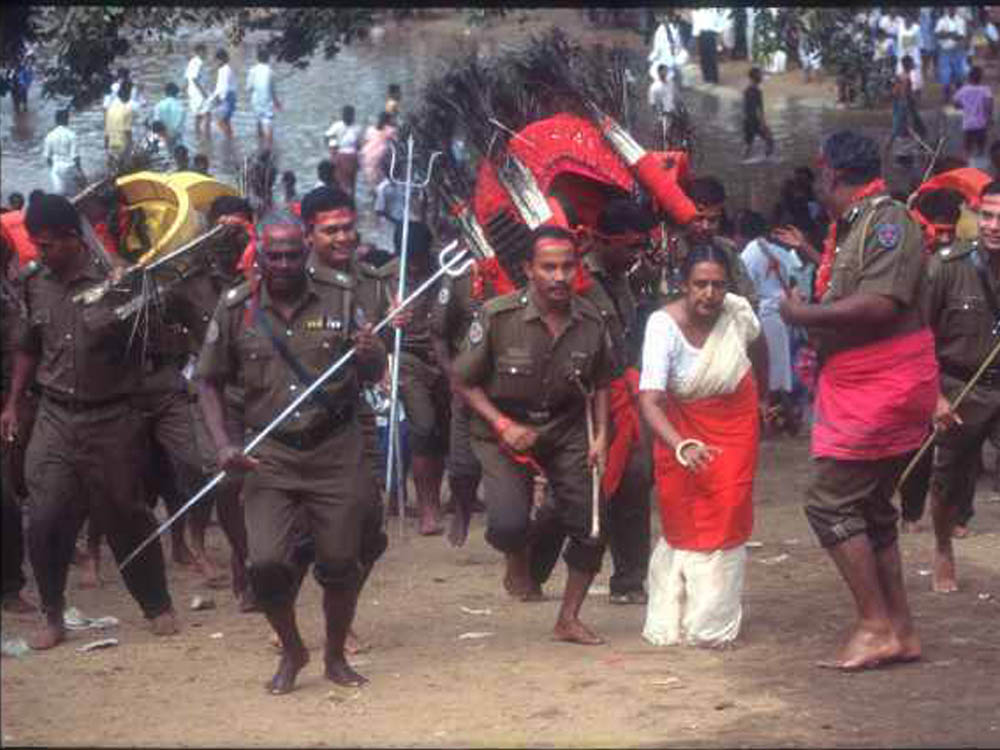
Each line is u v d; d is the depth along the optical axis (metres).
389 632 10.23
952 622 10.12
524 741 8.06
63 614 10.20
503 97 10.92
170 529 11.98
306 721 8.46
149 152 13.09
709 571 9.62
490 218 10.59
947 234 10.91
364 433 9.31
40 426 10.03
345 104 41.06
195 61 37.69
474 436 9.70
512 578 10.72
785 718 8.40
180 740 8.16
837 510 9.15
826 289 9.23
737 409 9.55
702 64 42.59
